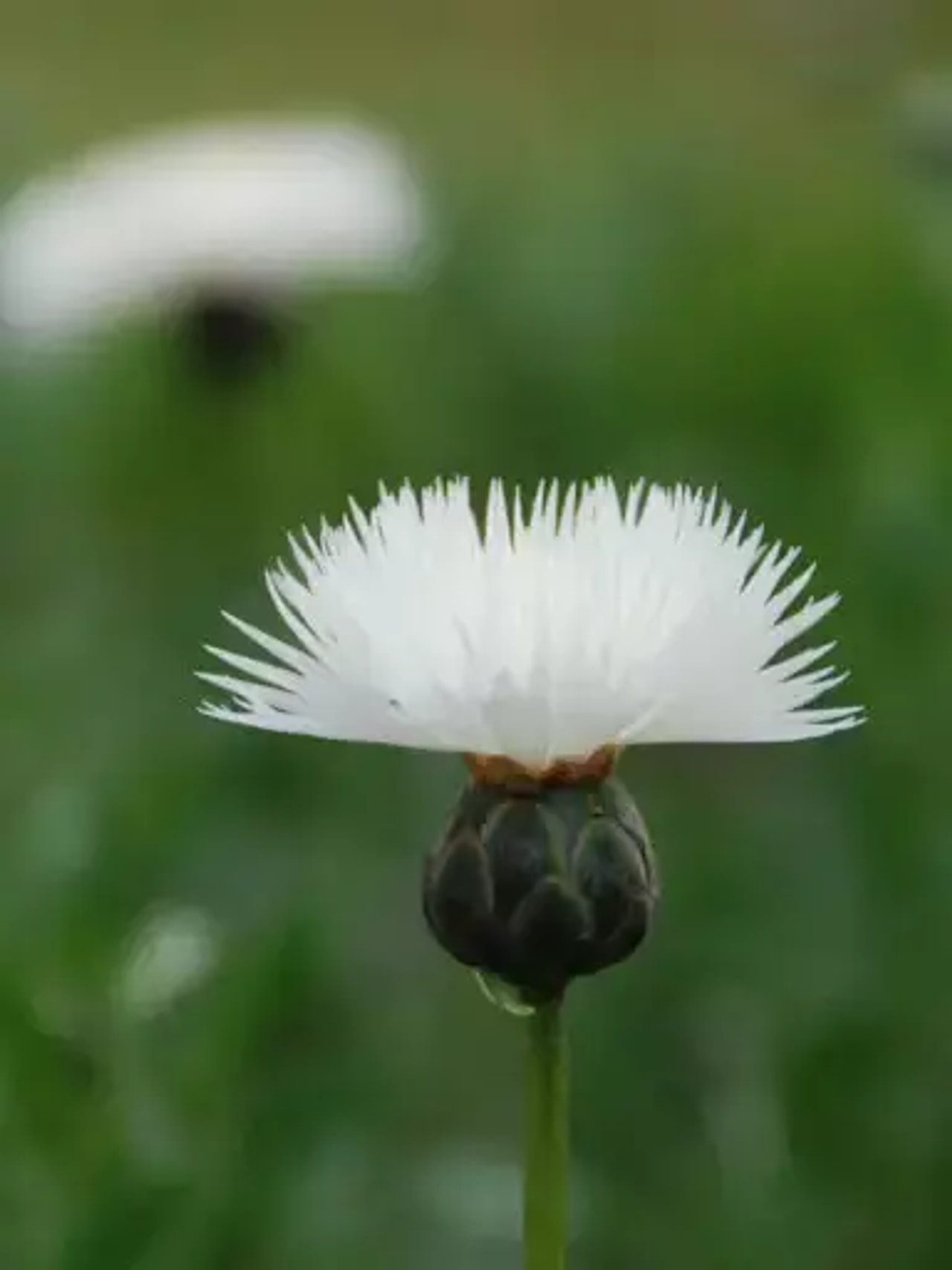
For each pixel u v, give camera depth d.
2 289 0.73
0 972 0.43
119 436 0.71
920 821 0.52
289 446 0.71
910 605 0.54
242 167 0.72
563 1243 0.31
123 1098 0.43
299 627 0.30
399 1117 0.50
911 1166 0.48
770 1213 0.47
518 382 0.77
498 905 0.30
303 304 0.72
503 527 0.30
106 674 0.64
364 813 0.60
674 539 0.30
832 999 0.49
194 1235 0.43
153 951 0.46
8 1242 0.42
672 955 0.53
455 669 0.30
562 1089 0.30
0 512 0.74
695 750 0.62
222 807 0.58
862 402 0.63
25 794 0.60
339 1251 0.45
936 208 0.63
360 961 0.56
